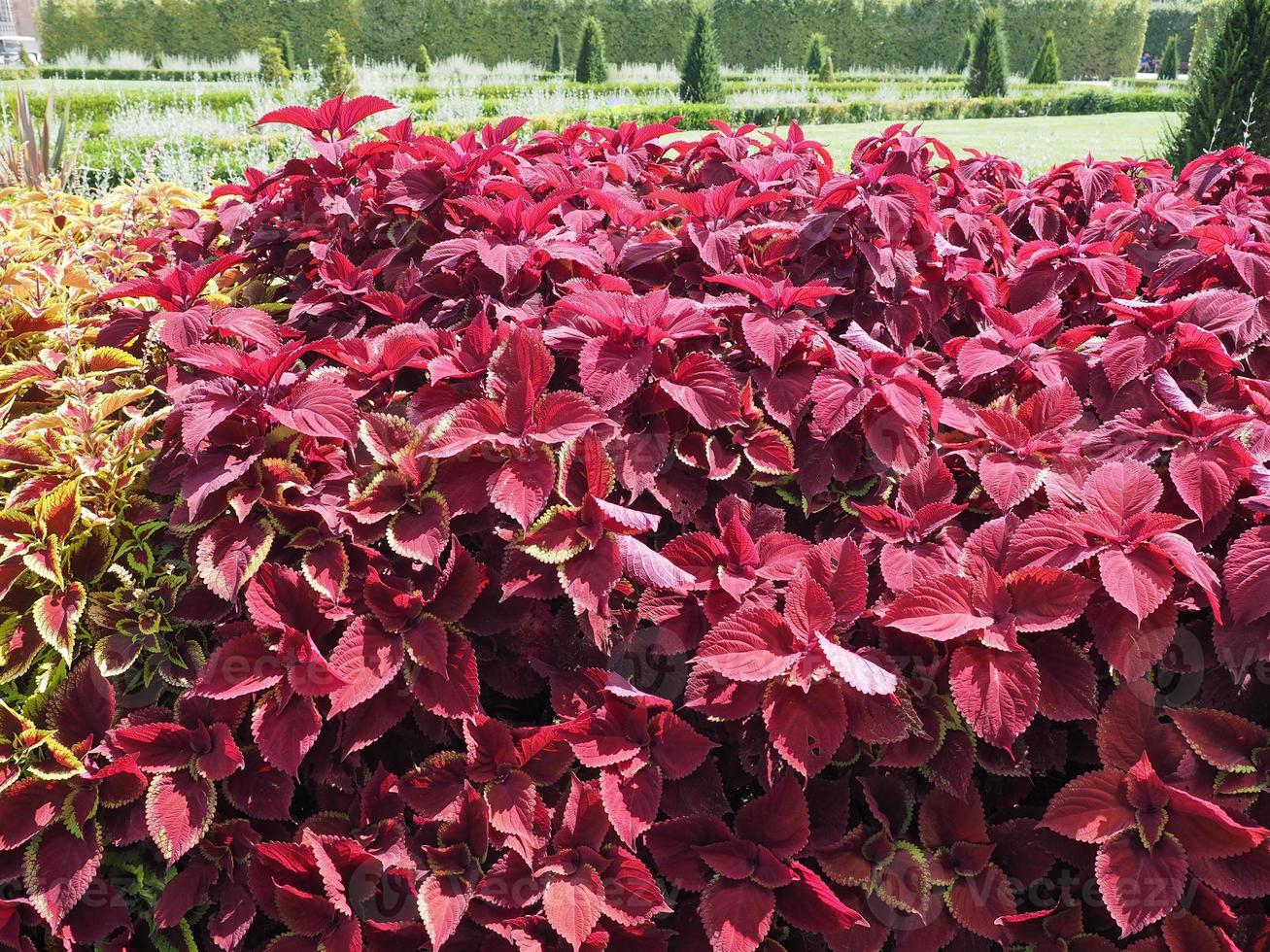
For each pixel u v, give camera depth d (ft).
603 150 10.53
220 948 6.04
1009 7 98.48
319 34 86.99
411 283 8.07
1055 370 7.27
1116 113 64.80
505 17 89.86
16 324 8.31
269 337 6.96
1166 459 6.54
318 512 6.00
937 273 8.06
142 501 6.68
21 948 5.90
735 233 7.74
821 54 88.33
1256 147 28.19
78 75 82.33
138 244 9.18
